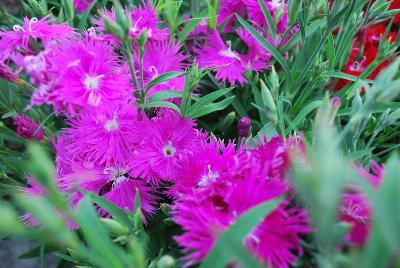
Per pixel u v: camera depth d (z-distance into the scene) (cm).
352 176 10
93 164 19
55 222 10
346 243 12
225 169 15
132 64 17
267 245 13
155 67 22
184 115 20
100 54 17
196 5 25
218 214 14
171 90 19
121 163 19
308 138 19
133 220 17
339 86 24
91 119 18
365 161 18
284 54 24
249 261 10
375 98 13
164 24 25
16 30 19
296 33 23
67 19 24
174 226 20
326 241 10
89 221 12
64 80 16
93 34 20
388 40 21
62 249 21
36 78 15
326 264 11
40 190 19
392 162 9
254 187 14
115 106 17
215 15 22
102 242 11
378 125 18
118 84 17
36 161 11
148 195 19
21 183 23
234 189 14
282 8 21
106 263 12
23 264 24
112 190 19
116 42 20
